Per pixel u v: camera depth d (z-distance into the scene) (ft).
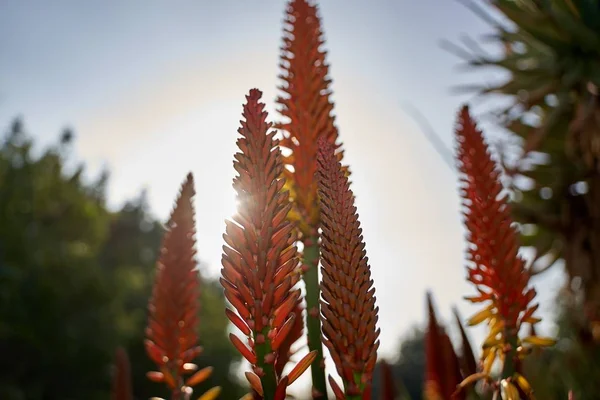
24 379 26.02
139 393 34.42
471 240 1.81
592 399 3.98
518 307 1.74
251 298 1.25
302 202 1.68
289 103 1.74
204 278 40.47
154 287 1.99
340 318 1.24
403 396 3.24
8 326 23.22
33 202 30.63
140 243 49.90
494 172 1.82
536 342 1.77
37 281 26.05
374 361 1.25
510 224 1.78
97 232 36.17
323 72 1.79
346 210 1.30
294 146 1.71
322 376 1.59
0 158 29.32
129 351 35.12
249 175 1.27
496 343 1.77
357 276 1.27
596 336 4.34
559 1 6.09
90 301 28.73
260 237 1.25
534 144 5.50
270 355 1.25
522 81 6.09
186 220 2.02
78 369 27.32
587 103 5.53
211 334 35.06
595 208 5.37
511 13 5.97
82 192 36.29
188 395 1.92
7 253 25.76
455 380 2.05
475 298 1.78
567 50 5.95
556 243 5.67
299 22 1.84
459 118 1.90
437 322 2.48
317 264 1.65
